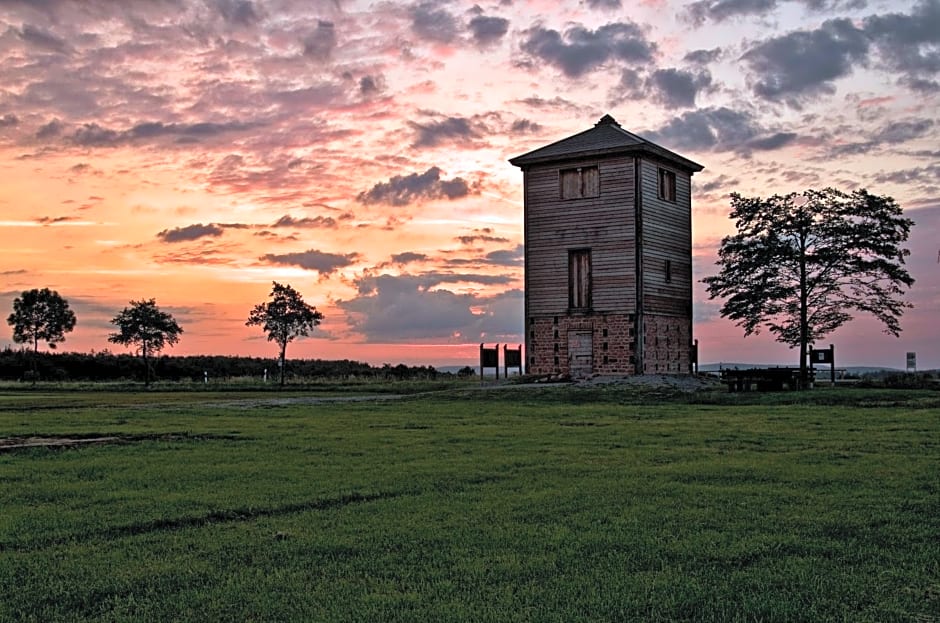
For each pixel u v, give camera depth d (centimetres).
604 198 5019
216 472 1756
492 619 864
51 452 2103
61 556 1116
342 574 1031
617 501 1424
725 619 864
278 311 6556
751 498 1441
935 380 4491
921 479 1625
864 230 4784
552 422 2841
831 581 982
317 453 2059
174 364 9469
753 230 5006
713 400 3766
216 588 971
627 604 907
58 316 8400
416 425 2750
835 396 3719
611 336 4966
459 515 1331
